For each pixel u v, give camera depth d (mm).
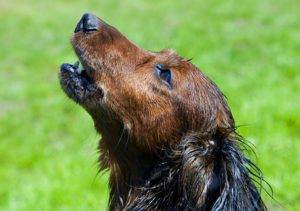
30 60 42969
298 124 25062
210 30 48188
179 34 47125
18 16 58094
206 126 13492
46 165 24797
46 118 31250
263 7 56500
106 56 13469
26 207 20953
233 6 57969
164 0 64938
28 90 36031
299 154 22188
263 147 22703
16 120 31375
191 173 12469
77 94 13570
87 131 28094
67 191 21672
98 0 65875
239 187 12234
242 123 25297
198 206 12305
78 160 24719
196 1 62750
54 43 47500
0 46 47531
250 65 36719
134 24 53062
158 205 13484
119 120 13648
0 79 38875
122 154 14109
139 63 13734
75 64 13664
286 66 34812
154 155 13805
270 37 43875
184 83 13703
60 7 62062
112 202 15062
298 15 51688
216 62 37531
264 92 29859
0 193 23047
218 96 14047
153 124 13578
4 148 27578
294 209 18938
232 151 12695
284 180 20266
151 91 13500
